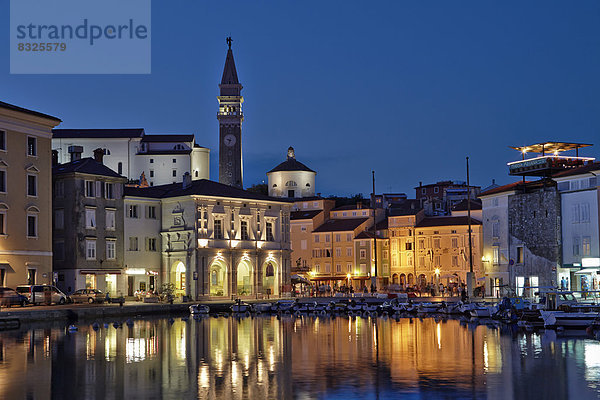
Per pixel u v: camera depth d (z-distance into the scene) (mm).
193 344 48906
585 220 91062
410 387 31219
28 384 32219
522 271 100062
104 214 99750
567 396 29266
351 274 146875
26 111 87375
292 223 153625
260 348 46219
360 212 155500
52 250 95625
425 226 142625
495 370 35812
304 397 29172
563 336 53312
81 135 180375
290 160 180875
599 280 88188
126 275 101938
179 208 106250
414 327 63750
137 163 181625
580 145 99875
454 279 138000
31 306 80062
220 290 108375
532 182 100688
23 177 86562
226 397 29172
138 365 38188
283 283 115875
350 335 55562
